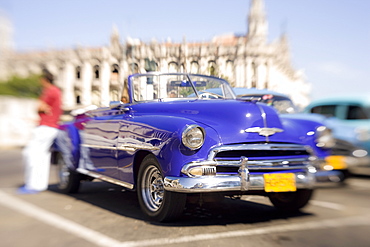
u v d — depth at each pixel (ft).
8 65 303.89
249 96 24.31
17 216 14.17
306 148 13.88
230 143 12.79
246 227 12.85
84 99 281.33
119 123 15.47
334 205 17.34
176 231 12.17
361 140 24.67
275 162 13.14
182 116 13.99
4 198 17.99
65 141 19.52
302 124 14.89
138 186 14.02
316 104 30.86
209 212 15.29
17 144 59.52
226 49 269.64
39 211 15.06
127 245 10.69
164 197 12.80
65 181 20.03
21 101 61.11
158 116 13.83
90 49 280.10
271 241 11.25
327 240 11.49
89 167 17.83
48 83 19.67
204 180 12.11
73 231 12.12
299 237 11.75
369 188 22.61
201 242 10.98
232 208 16.20
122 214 14.69
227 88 18.48
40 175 19.97
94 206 16.26
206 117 13.62
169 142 12.51
